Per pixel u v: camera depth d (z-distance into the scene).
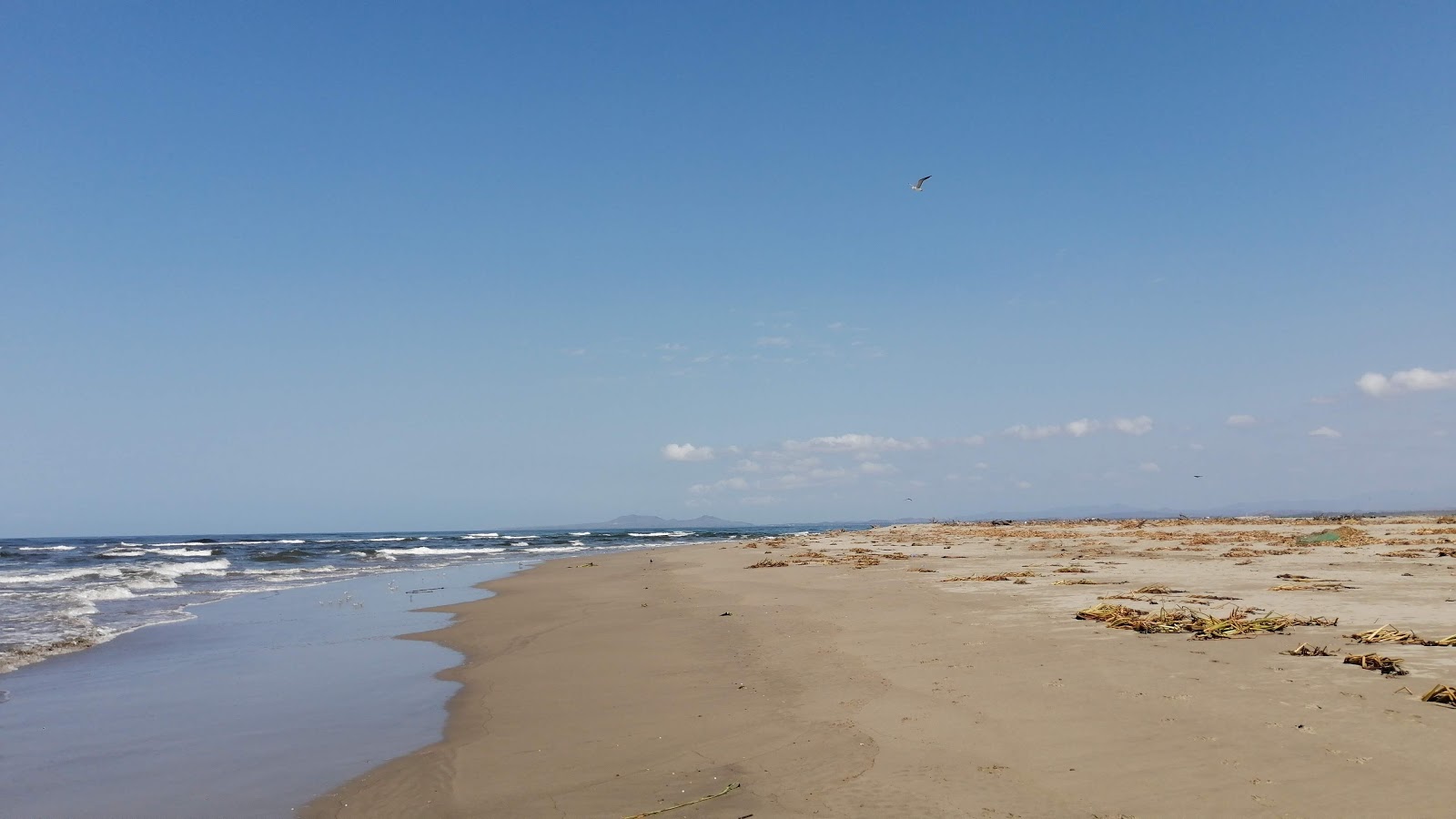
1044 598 16.50
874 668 10.59
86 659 13.95
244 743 8.72
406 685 11.55
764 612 16.88
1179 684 8.66
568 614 18.88
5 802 7.11
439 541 92.75
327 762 8.04
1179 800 5.80
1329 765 6.21
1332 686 8.26
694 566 33.56
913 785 6.47
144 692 11.32
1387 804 5.52
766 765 7.24
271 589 27.91
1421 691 7.96
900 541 47.44
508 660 13.23
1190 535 40.41
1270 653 9.89
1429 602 14.07
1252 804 5.67
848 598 18.39
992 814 5.83
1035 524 70.75
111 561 48.28
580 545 75.50
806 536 71.69
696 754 7.69
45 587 28.34
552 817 6.30
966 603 16.14
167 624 18.22
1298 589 16.33
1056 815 5.72
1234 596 15.66
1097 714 7.85
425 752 8.25
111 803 7.07
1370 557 24.75
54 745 8.75
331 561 47.34
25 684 11.91
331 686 11.55
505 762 7.77
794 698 9.48
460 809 6.57
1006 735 7.47
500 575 33.19
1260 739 6.86
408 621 18.62
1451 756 6.23
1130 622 12.19
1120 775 6.33
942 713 8.33
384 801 6.88
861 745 7.54
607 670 11.94
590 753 7.91
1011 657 10.57
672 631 15.29
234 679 12.12
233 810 6.82
